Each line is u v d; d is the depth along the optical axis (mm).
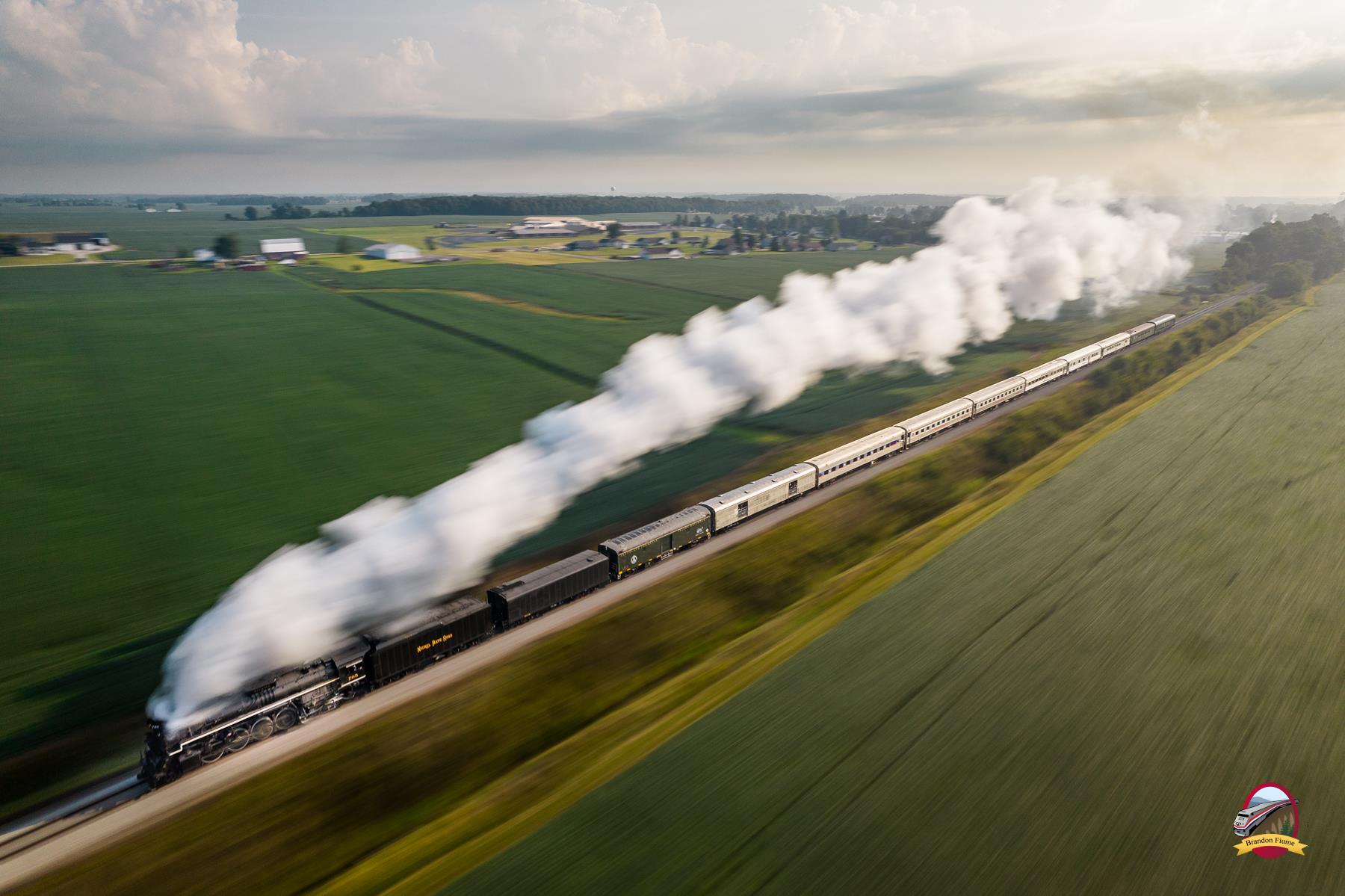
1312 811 30250
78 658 45094
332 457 77688
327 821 32438
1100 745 34062
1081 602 46312
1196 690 37781
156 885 29203
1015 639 42719
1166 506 59875
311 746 36000
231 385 102750
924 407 91625
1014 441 79062
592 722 39438
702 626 47375
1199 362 107000
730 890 27359
